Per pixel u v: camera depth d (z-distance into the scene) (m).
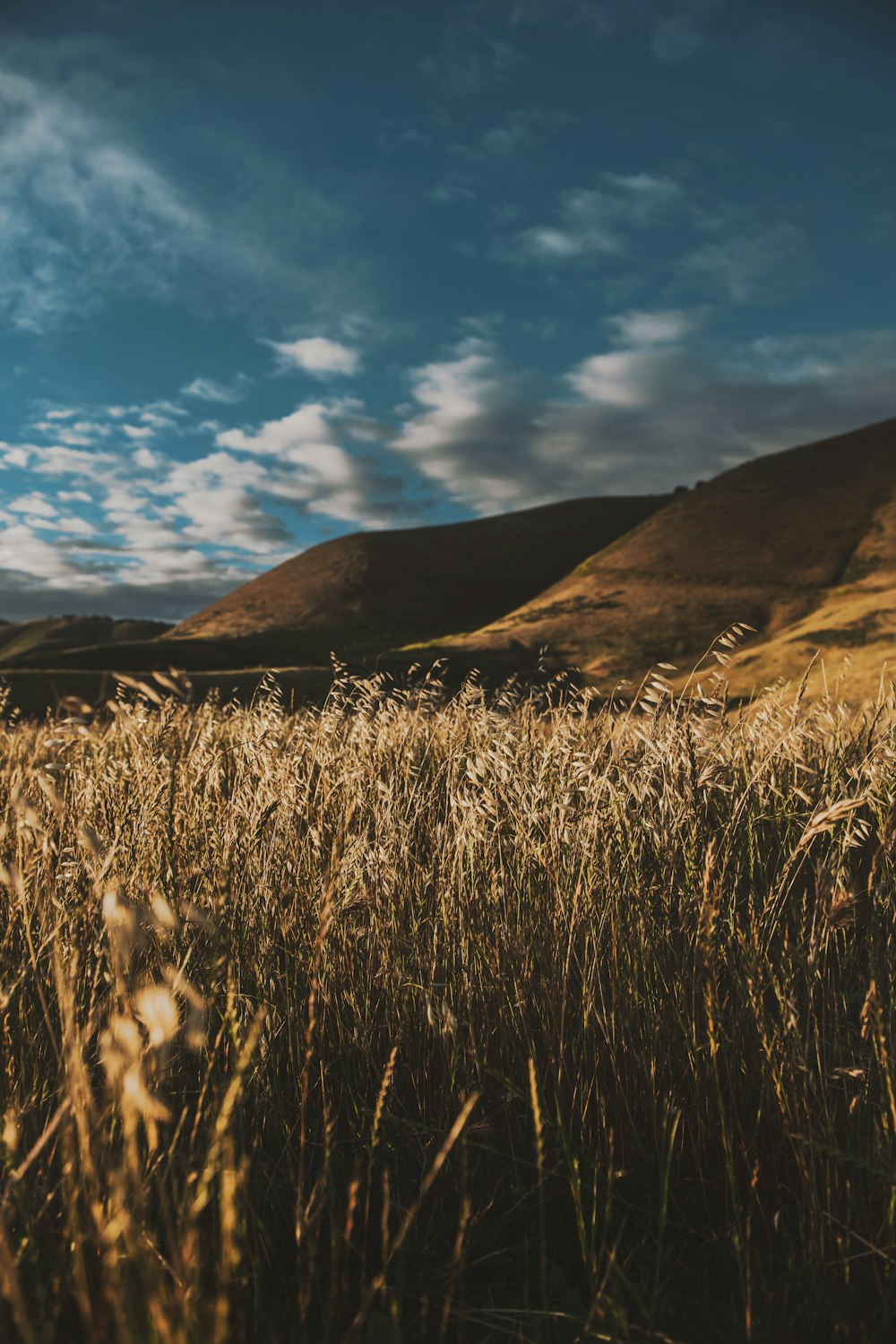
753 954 2.39
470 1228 2.09
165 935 2.37
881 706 4.17
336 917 2.66
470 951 2.82
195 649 77.88
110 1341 1.46
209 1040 2.25
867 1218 2.01
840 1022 2.62
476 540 144.88
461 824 3.09
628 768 3.45
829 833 3.39
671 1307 1.84
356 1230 2.06
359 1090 2.45
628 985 2.66
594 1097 2.44
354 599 117.88
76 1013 2.26
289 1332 1.72
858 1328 1.80
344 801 3.32
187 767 3.54
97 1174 1.48
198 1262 1.53
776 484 107.88
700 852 3.10
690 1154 2.35
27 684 28.23
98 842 2.15
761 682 35.03
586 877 2.91
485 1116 2.34
